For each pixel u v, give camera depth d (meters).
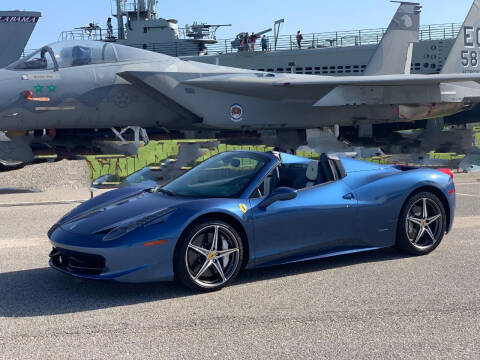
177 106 14.08
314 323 3.22
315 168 4.62
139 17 32.22
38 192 10.30
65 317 3.38
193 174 4.70
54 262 4.12
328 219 4.44
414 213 4.96
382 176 4.88
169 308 3.54
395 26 18.20
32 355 2.78
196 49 29.72
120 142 14.04
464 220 6.98
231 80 14.20
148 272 3.67
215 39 29.70
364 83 14.27
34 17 20.25
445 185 5.10
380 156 15.09
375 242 4.76
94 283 4.16
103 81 13.15
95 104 13.12
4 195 9.84
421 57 26.08
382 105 15.89
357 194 4.63
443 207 5.15
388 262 4.76
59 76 12.66
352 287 3.98
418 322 3.23
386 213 4.76
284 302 3.64
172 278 3.77
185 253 3.76
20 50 20.23
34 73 12.44
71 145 14.10
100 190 10.48
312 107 15.47
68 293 3.91
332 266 4.64
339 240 4.55
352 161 4.94
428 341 2.93
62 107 12.75
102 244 3.60
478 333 3.05
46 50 12.88
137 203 4.19
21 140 13.03
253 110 14.77
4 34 19.89
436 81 14.50
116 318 3.36
